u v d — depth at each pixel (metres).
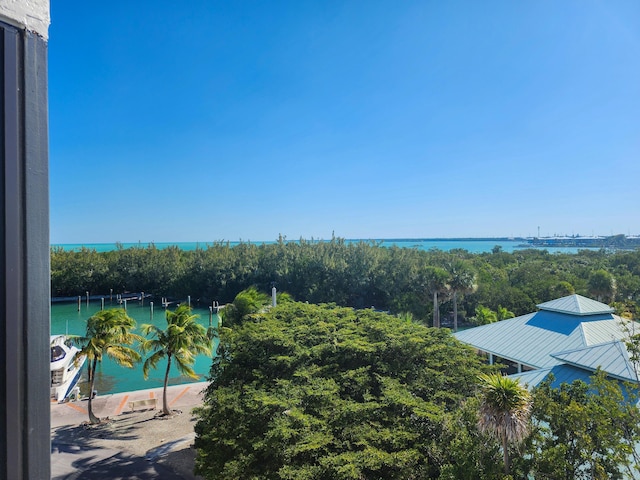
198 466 14.73
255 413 13.56
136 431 23.86
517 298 51.72
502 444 10.08
